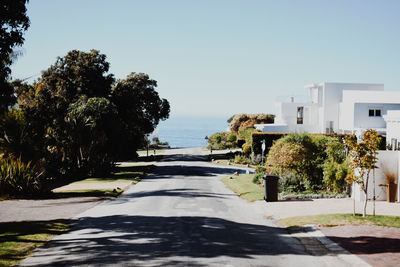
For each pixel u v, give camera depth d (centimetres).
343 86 5028
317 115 5191
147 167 4019
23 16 1450
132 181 2739
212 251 916
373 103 3956
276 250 945
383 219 1248
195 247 951
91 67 4012
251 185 2388
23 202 1752
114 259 839
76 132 3112
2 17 1404
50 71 3975
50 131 3125
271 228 1223
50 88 3916
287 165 2070
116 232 1120
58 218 1346
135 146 5100
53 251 909
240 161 4572
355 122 3966
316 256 893
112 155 3791
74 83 3944
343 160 1938
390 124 2319
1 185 1903
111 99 4397
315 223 1225
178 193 2102
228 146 8031
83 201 1791
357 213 1370
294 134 2150
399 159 1698
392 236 1042
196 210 1544
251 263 826
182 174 3397
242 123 7956
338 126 4988
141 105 5819
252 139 4409
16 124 2181
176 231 1135
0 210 1519
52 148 3166
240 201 1856
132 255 872
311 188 2067
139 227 1192
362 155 1259
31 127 2548
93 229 1163
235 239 1051
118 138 3809
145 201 1791
